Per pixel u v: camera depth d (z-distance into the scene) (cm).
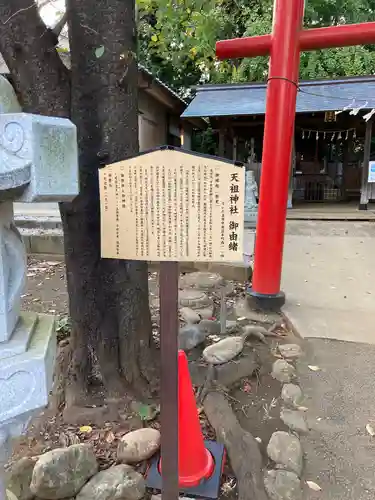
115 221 171
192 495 200
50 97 225
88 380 267
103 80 228
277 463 221
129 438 223
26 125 108
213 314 430
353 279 546
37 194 112
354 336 372
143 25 480
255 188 1050
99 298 256
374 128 1372
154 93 1082
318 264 615
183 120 1316
